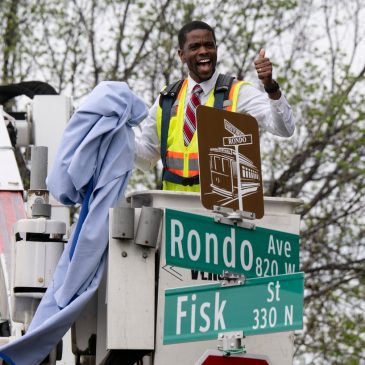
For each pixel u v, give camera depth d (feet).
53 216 44.57
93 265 33.73
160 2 100.01
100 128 34.19
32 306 35.91
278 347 33.76
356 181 93.61
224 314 31.60
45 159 38.55
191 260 31.63
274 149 93.97
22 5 101.96
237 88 38.09
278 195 93.56
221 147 32.53
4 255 40.63
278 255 33.50
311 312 89.35
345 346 89.25
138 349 32.86
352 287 89.81
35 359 33.53
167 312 31.17
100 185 34.17
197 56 38.11
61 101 50.11
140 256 33.12
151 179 91.30
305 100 95.09
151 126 38.68
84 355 35.50
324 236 92.63
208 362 31.35
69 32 100.99
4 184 43.19
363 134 94.43
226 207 32.35
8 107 83.05
